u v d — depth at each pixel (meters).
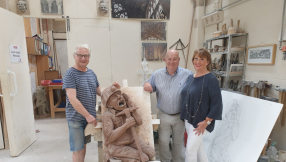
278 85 2.11
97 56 3.35
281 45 2.06
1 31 2.16
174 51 1.84
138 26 3.38
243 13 2.60
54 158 2.38
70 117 1.69
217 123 2.25
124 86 1.95
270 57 2.19
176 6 3.44
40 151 2.56
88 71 1.80
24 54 2.62
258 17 2.35
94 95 1.81
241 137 1.85
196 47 3.51
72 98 1.56
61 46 5.16
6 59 2.24
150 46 3.45
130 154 1.46
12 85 2.33
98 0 3.19
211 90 1.56
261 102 1.80
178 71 1.93
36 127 3.47
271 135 2.28
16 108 2.42
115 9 3.25
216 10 2.93
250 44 2.50
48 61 4.48
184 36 3.54
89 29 3.25
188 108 1.71
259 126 1.72
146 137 1.75
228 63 2.55
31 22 4.12
